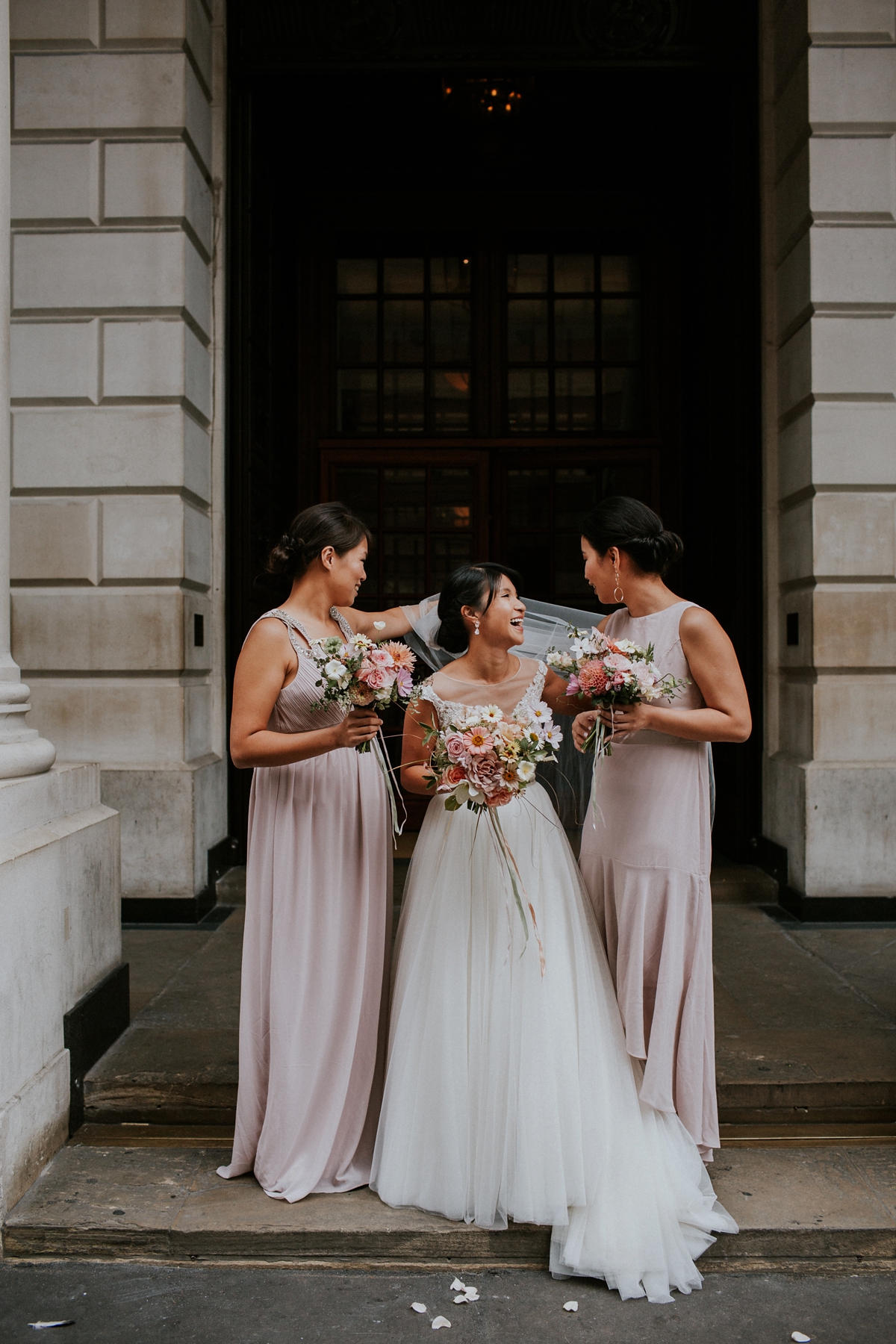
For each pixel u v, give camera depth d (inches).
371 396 246.1
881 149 181.8
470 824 96.1
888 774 180.5
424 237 244.1
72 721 184.1
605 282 244.2
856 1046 123.0
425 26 203.0
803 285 186.1
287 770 97.3
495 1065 91.2
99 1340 80.6
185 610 184.7
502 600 95.5
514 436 241.4
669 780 95.0
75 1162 104.3
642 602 98.9
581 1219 88.4
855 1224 92.4
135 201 182.5
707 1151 99.0
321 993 96.7
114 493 183.9
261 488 215.6
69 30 182.4
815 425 181.9
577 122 231.1
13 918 97.1
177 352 182.5
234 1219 92.3
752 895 194.5
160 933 174.4
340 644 89.1
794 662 192.4
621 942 95.9
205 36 197.6
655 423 242.1
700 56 203.6
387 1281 89.0
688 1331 82.0
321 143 236.7
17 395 183.3
